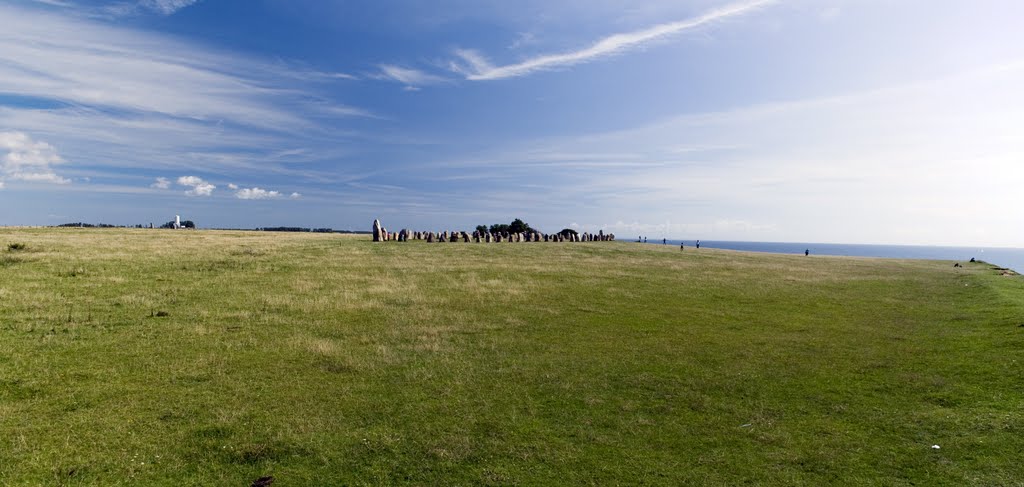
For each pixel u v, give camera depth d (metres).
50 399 10.89
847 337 17.56
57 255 30.36
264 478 8.14
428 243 53.75
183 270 28.16
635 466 8.52
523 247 53.78
